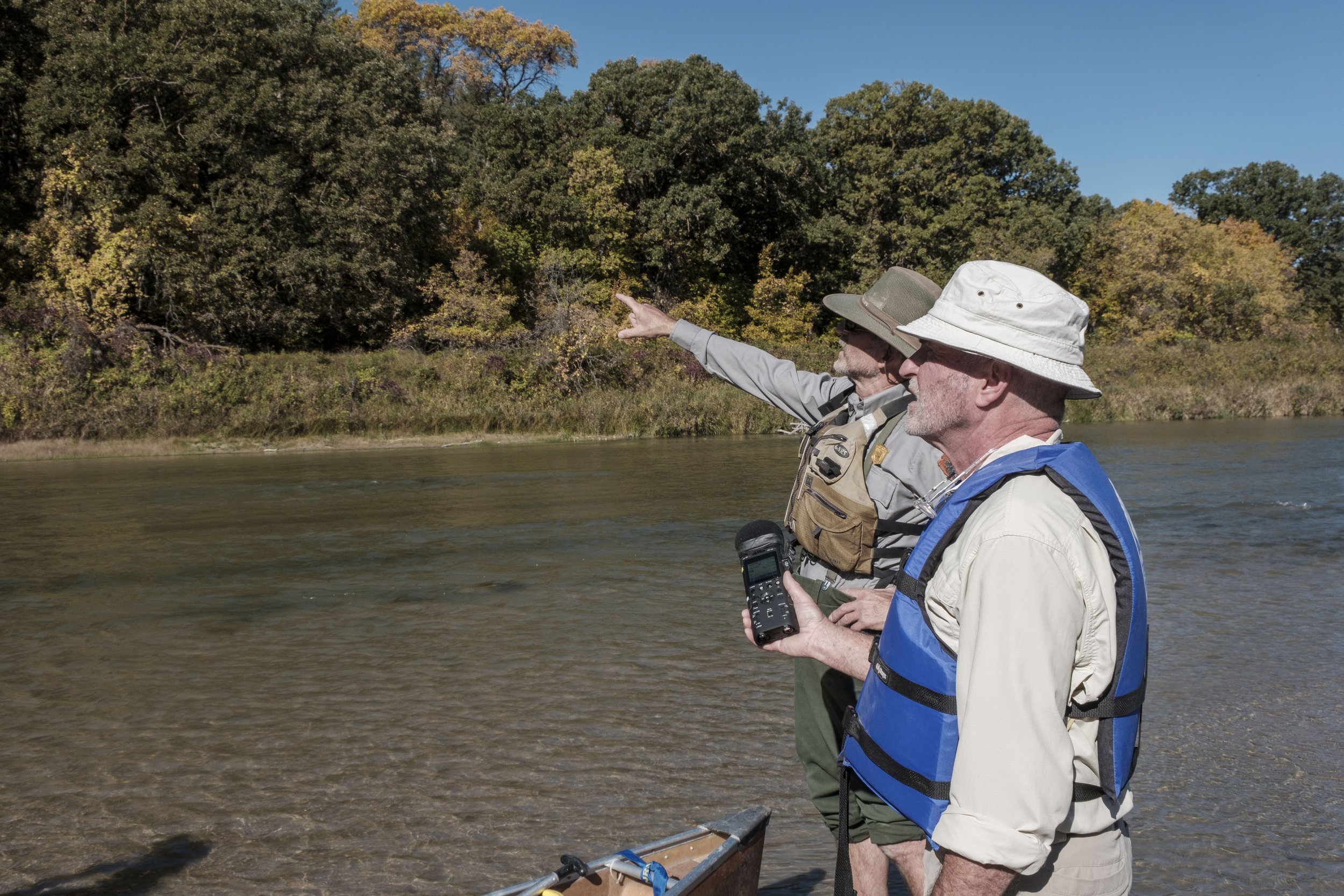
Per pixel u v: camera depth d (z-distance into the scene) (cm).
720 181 5219
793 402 359
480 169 5406
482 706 625
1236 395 4216
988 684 154
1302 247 9906
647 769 517
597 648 765
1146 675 172
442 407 3403
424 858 421
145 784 507
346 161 4034
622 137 5203
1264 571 1023
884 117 5759
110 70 3566
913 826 275
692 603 917
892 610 187
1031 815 150
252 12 3825
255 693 661
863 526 300
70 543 1277
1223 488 1691
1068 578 158
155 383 3203
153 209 3472
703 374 3894
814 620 224
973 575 162
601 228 5022
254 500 1705
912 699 179
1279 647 739
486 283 4294
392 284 4162
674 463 2361
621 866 293
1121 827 174
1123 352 4738
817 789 308
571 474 2119
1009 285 183
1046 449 176
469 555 1172
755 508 1546
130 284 3456
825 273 5700
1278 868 402
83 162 3494
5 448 2797
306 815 466
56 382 3038
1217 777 498
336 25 6731
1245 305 6294
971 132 6538
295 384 3291
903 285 308
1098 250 6425
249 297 3706
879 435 305
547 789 492
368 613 891
